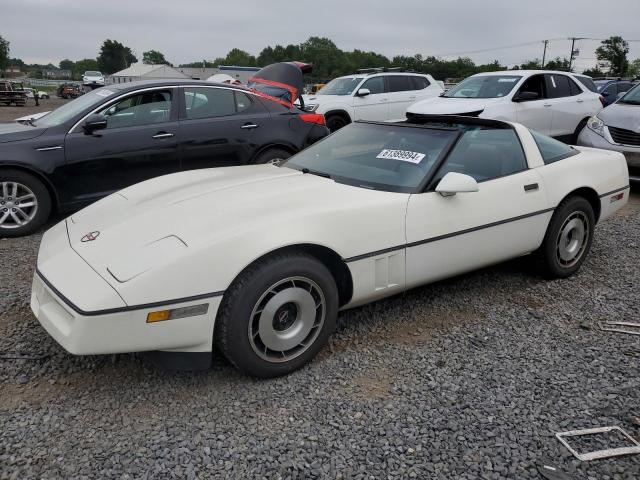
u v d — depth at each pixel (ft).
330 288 9.50
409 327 11.35
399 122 13.83
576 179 13.53
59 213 18.11
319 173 12.05
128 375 9.42
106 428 8.02
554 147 14.03
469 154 11.88
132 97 18.81
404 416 8.38
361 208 9.95
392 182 11.14
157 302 7.98
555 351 10.43
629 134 24.23
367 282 10.10
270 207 9.66
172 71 178.91
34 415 8.29
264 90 27.25
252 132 20.98
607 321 11.75
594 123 25.80
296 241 8.93
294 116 22.25
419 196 10.73
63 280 8.52
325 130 23.34
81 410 8.44
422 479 7.10
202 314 8.30
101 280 8.20
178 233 8.86
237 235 8.61
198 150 19.89
